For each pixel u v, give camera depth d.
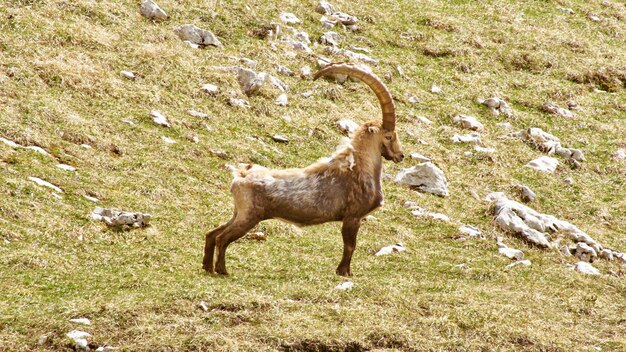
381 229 67.75
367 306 49.06
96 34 88.75
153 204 64.75
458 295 52.41
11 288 48.19
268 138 82.19
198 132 79.31
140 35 92.00
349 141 54.34
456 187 80.12
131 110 78.81
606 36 124.50
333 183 53.22
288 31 103.44
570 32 122.38
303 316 46.66
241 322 45.69
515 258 65.19
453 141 89.88
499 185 82.25
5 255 52.03
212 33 96.19
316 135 84.62
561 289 57.56
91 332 43.34
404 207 73.19
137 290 49.28
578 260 67.62
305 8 110.31
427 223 70.56
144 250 56.69
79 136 71.44
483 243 67.06
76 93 78.38
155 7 97.00
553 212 79.50
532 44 115.88
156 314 45.38
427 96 98.81
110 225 59.38
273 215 52.69
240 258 57.34
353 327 46.03
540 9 128.25
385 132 54.97
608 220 79.38
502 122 97.31
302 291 50.25
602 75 112.06
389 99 54.50
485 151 88.44
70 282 50.19
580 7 131.50
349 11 113.25
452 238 68.12
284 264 57.03
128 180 67.44
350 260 55.09
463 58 109.12
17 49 81.19
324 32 106.44
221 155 76.12
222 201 68.12
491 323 48.62
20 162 64.44
